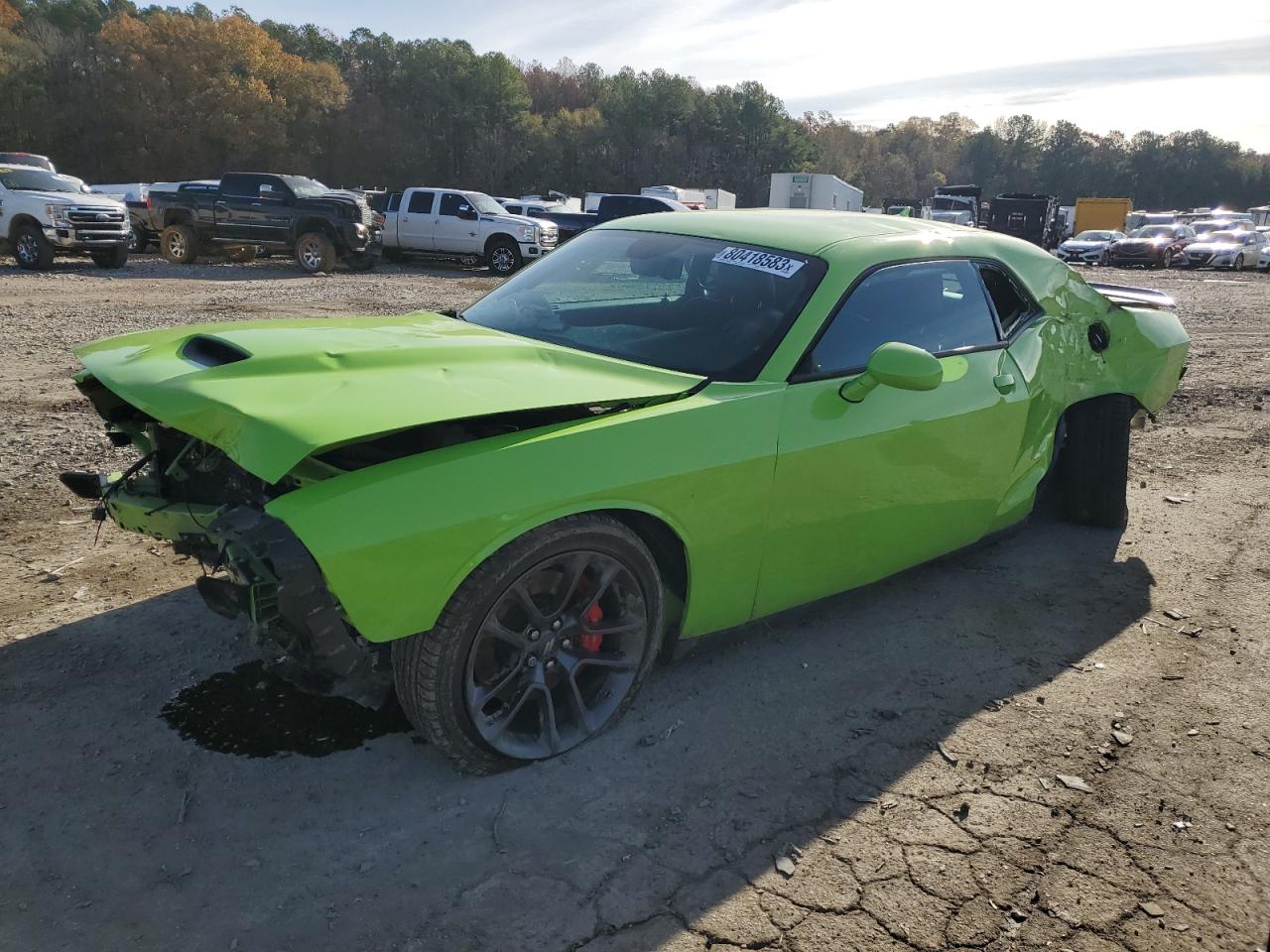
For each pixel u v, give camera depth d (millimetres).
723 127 107000
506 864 2336
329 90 80312
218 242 20969
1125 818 2617
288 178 20547
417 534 2238
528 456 2453
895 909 2236
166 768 2645
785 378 3002
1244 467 6176
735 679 3299
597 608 2764
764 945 2109
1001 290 3984
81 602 3604
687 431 2738
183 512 2822
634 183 101312
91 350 3031
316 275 19578
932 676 3379
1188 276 28016
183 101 71188
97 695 2986
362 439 2170
